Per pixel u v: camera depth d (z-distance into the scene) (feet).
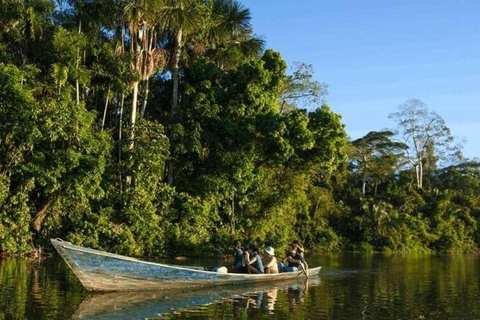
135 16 87.66
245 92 98.68
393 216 170.71
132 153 87.30
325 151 101.45
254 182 101.81
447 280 64.49
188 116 96.89
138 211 86.07
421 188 207.51
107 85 92.53
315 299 45.21
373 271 76.48
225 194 96.94
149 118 102.73
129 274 46.16
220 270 53.31
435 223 189.06
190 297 44.62
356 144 207.21
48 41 85.66
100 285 45.19
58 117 77.41
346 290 51.90
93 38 91.25
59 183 78.69
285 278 59.98
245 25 110.01
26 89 77.15
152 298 43.57
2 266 64.69
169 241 89.86
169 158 94.12
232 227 100.94
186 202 93.45
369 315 38.09
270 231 110.32
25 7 83.35
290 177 110.93
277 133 94.99
